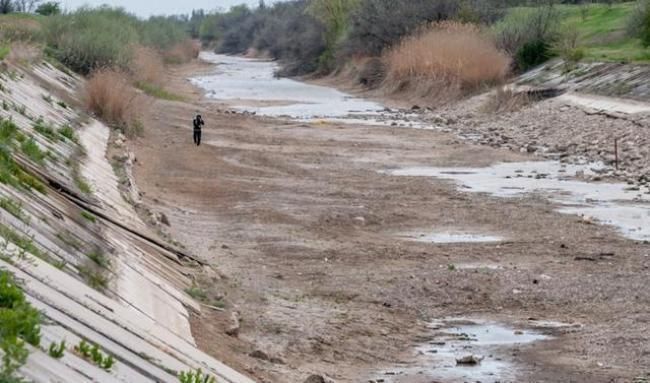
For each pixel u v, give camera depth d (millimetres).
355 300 23797
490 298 24141
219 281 24453
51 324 11594
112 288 17766
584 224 33594
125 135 50875
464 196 39500
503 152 53438
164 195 37469
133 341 13500
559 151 52875
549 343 20656
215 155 50062
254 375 17266
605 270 26891
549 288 24938
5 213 17266
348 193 39938
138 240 24156
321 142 57625
